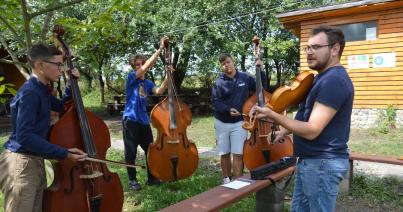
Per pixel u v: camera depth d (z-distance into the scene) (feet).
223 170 16.97
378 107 34.63
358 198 15.67
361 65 35.17
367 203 15.16
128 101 16.44
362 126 35.42
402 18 32.63
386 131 32.32
